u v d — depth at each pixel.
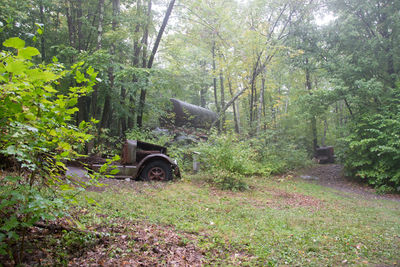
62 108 2.34
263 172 13.52
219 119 17.38
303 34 17.11
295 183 12.61
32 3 12.49
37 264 2.38
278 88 25.52
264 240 4.38
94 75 2.45
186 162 12.41
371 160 13.22
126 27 13.05
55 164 2.51
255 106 20.31
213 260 3.38
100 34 11.89
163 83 13.42
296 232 5.07
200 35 16.59
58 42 15.44
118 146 11.84
